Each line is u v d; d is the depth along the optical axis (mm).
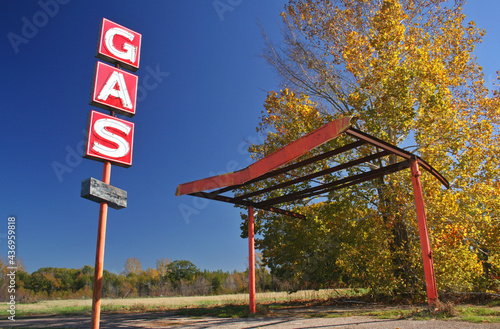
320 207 20828
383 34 18453
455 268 15062
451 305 9258
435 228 16359
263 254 21828
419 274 16312
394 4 19078
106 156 9180
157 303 32000
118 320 14719
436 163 17359
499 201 16578
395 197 17969
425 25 21188
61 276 69812
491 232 15953
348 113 19531
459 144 17344
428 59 18859
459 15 20391
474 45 20016
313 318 11258
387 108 16891
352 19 22031
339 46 22109
